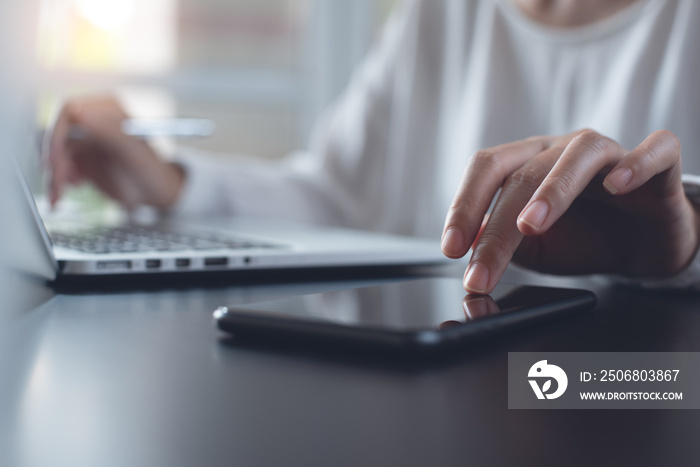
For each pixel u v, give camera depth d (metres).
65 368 0.20
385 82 1.09
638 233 0.39
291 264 0.44
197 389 0.18
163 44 1.69
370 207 1.07
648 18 0.80
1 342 0.23
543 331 0.27
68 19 1.55
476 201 0.32
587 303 0.31
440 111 1.05
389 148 1.08
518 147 0.36
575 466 0.13
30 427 0.15
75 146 0.86
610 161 0.32
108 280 0.39
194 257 0.41
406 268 0.50
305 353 0.23
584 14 0.86
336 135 1.10
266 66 1.79
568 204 0.30
